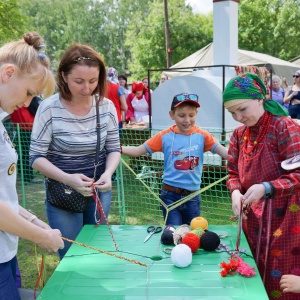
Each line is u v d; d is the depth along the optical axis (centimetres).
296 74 708
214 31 644
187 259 167
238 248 185
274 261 199
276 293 200
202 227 201
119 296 146
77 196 223
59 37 5116
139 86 752
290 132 190
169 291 148
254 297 142
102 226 221
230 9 623
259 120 197
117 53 5097
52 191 225
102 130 232
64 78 213
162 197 302
